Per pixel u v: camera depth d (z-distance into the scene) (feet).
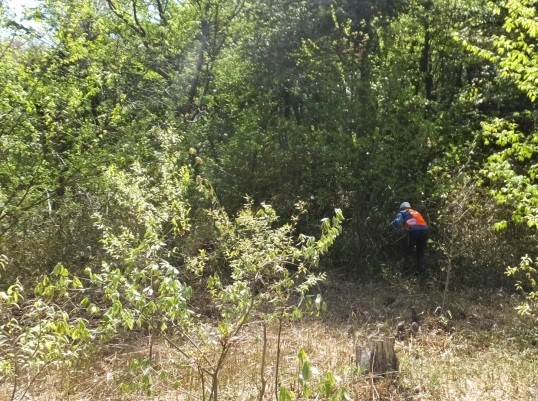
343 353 25.22
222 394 20.42
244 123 46.16
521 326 32.17
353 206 43.52
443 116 45.27
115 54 47.09
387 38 46.91
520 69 32.07
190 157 42.65
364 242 42.39
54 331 15.62
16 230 34.88
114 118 37.91
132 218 33.99
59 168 35.17
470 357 27.27
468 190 37.99
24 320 22.35
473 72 51.67
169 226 29.45
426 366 24.77
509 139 32.71
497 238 42.75
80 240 34.96
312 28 47.09
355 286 39.86
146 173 32.37
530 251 42.50
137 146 37.27
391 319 32.96
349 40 47.11
